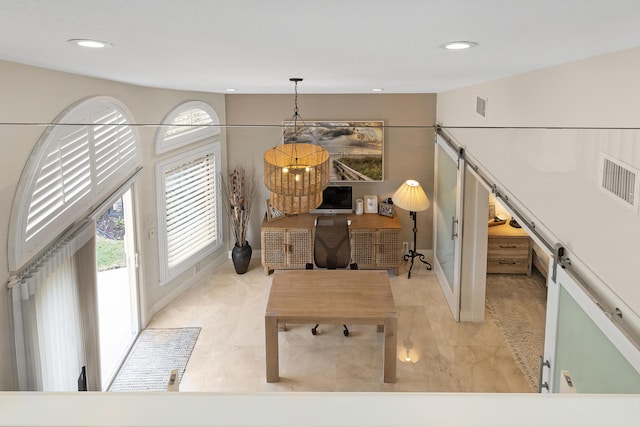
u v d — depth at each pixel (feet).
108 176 13.64
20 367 9.59
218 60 8.19
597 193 7.66
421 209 16.90
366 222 17.99
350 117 17.78
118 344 14.90
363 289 15.11
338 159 15.90
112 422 2.00
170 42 6.13
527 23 4.70
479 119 13.80
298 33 5.31
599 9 4.09
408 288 18.53
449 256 17.63
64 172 11.27
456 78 12.13
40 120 10.50
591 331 8.20
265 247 19.08
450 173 16.52
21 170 9.79
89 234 12.07
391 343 13.09
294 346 14.49
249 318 16.44
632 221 6.65
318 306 13.99
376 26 4.85
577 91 8.19
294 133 12.26
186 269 18.04
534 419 2.04
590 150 7.73
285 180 12.40
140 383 12.87
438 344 15.38
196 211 17.80
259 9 4.07
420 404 2.10
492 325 16.72
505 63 8.57
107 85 13.64
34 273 9.84
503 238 20.85
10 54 7.98
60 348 10.66
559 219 9.11
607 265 7.45
